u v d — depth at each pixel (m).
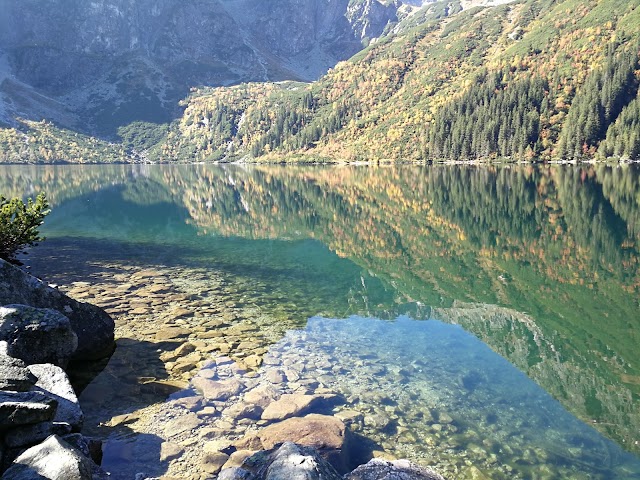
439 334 14.27
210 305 16.78
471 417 9.36
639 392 10.51
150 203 54.38
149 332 13.72
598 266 22.58
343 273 22.61
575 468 7.77
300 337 13.74
